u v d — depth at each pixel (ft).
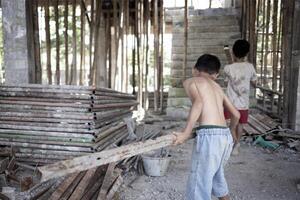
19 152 13.94
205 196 8.52
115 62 30.71
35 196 10.76
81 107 13.47
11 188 11.78
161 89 28.30
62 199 10.07
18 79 20.17
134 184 12.76
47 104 13.67
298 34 19.86
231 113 9.43
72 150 13.61
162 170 13.55
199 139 8.58
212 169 8.47
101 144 14.11
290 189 12.39
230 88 15.84
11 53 19.97
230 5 37.37
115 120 17.02
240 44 15.85
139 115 24.89
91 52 28.89
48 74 26.94
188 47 30.27
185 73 26.86
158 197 11.66
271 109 24.93
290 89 20.56
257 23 27.66
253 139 18.99
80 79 28.27
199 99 8.54
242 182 13.00
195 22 31.53
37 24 22.85
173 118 25.32
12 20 19.72
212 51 29.91
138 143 8.07
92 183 11.04
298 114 19.70
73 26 27.35
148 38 28.22
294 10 19.95
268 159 15.89
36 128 13.75
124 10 28.78
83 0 28.12
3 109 13.99
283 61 23.08
